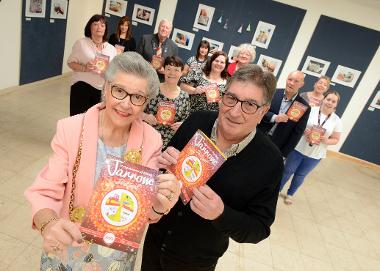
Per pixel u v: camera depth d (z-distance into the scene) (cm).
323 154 326
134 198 82
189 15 560
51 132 364
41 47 495
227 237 127
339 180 489
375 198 455
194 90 295
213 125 122
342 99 561
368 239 339
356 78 543
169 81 228
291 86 267
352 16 512
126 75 87
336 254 298
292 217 343
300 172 344
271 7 532
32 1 441
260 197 115
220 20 552
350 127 576
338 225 352
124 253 101
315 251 294
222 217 99
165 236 126
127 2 577
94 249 98
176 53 442
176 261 128
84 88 302
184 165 99
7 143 312
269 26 542
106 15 596
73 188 93
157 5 565
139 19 581
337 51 535
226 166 114
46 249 80
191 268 129
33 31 463
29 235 212
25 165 286
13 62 441
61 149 93
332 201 410
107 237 81
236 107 102
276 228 312
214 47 568
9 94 440
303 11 525
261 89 100
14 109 396
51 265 101
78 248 97
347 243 322
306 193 412
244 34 554
